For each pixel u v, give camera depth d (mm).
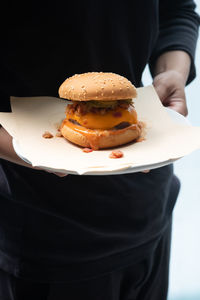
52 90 592
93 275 625
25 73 561
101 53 594
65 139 562
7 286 638
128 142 560
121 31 594
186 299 1109
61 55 562
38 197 578
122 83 547
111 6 569
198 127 570
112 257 634
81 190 584
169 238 748
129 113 565
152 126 590
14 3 521
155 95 635
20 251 609
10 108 585
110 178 592
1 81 565
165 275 758
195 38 759
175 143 541
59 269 616
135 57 636
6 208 604
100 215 607
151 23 619
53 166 479
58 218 592
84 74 564
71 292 633
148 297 735
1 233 616
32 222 596
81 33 554
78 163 499
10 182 577
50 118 587
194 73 758
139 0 592
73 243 610
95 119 548
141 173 625
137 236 640
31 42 543
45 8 529
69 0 533
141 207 633
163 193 662
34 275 612
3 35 537
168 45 731
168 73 676
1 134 557
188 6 775
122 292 708
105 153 533
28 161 494
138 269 678
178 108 638
